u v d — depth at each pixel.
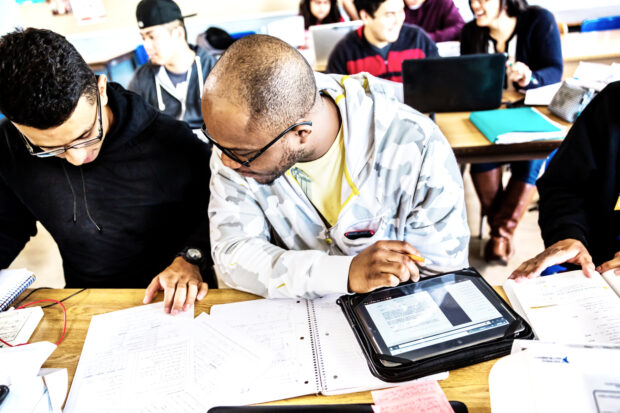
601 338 0.80
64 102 0.91
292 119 0.79
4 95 0.88
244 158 0.83
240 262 1.01
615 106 1.13
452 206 1.01
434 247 1.03
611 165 1.15
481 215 2.39
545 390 0.53
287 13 3.30
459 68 1.95
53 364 0.89
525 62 2.57
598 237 1.24
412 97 2.07
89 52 3.31
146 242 1.33
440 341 0.78
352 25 2.80
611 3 3.49
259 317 0.95
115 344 0.92
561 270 1.21
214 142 0.82
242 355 0.86
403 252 0.88
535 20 2.50
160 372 0.84
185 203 1.34
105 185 1.25
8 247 1.28
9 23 3.31
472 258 2.32
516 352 0.60
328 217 1.09
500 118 1.87
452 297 0.87
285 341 0.88
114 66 3.09
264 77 0.74
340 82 0.98
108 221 1.28
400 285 0.92
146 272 1.35
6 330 0.96
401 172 0.98
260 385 0.79
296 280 0.94
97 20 3.29
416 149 0.96
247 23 3.27
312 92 0.82
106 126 1.16
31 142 1.01
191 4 3.46
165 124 1.30
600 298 0.88
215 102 0.76
